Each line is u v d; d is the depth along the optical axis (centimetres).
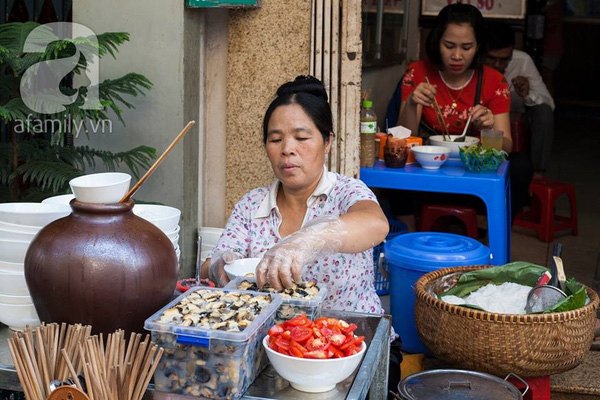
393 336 264
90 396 149
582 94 1129
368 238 206
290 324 167
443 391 216
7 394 203
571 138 955
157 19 329
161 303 175
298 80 245
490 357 261
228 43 352
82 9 336
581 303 266
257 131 357
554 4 688
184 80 333
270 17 346
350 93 347
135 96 329
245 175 362
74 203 170
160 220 220
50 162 295
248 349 160
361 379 164
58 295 166
